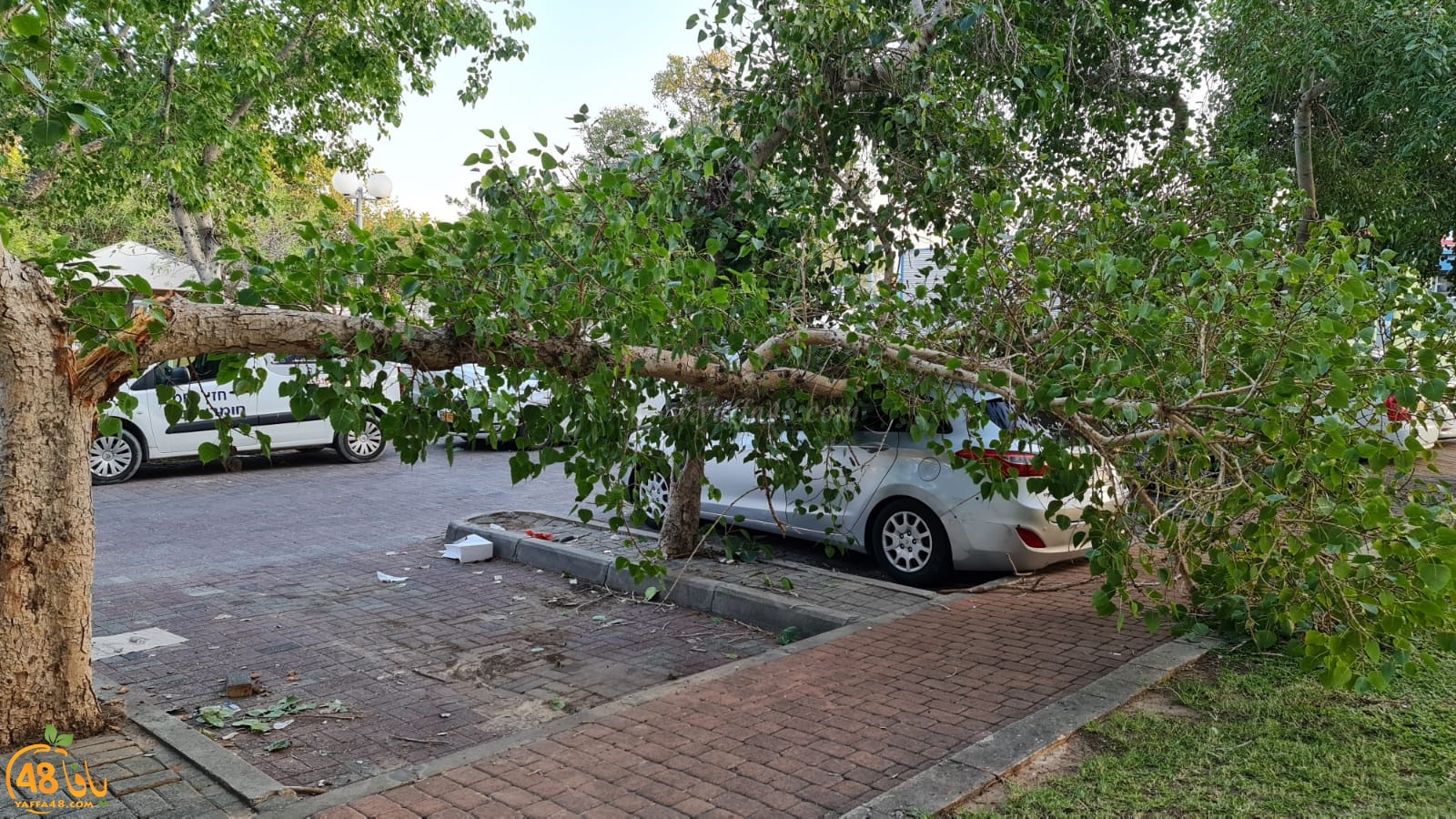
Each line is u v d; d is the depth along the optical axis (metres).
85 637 4.05
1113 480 5.12
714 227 6.73
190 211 14.12
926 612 6.45
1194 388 4.47
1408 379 3.70
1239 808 3.51
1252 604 5.12
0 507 3.79
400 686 5.54
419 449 4.21
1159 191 7.35
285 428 13.98
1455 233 13.05
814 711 4.65
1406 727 4.24
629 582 7.64
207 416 4.08
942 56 7.05
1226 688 4.80
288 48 15.32
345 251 3.93
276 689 5.44
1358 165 12.06
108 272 3.90
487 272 4.21
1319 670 4.86
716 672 5.28
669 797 3.72
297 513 11.01
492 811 3.59
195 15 13.34
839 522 7.95
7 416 3.78
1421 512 3.63
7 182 13.48
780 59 7.13
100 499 11.59
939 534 7.37
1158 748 4.07
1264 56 10.55
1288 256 4.58
